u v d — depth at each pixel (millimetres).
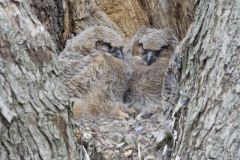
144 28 10953
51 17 12383
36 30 6348
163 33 10703
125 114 9789
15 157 6066
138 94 10445
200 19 6887
